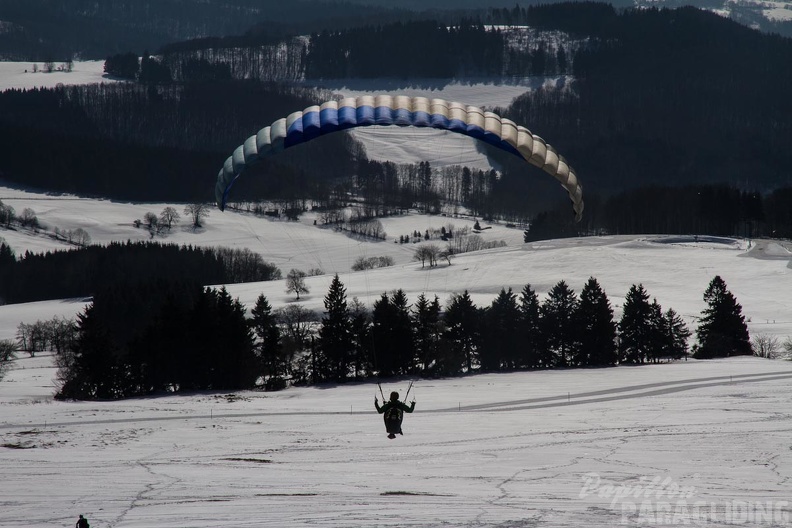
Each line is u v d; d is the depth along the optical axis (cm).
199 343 15238
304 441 7250
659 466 5169
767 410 8575
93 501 4150
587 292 18475
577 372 16325
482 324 17762
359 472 5153
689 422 7769
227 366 15312
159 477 4988
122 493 4381
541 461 5562
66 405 11912
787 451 5678
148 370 15025
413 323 17025
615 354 18338
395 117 4981
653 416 8475
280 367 16225
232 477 4959
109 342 14462
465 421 8594
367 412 10194
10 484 4744
